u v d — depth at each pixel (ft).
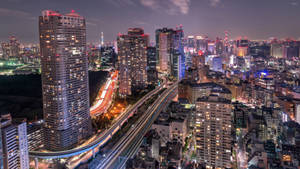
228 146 547.90
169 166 555.28
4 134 494.18
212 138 563.89
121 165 587.68
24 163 551.18
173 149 631.56
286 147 638.94
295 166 545.85
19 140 534.37
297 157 594.65
